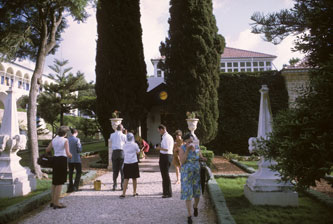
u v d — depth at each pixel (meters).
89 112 21.61
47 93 21.12
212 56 11.05
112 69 12.42
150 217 4.03
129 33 12.91
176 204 4.77
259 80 14.60
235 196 5.05
